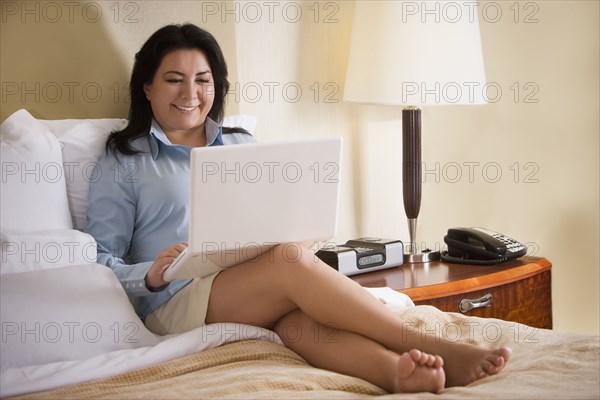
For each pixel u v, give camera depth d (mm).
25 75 2336
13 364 1784
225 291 2033
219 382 1638
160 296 2203
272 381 1633
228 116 2752
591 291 3510
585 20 3391
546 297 2865
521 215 3516
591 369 1674
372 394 1693
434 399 1572
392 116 3291
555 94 3447
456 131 3477
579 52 3406
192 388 1611
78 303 1896
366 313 1858
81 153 2324
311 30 3031
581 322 3531
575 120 3438
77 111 2441
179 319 2133
